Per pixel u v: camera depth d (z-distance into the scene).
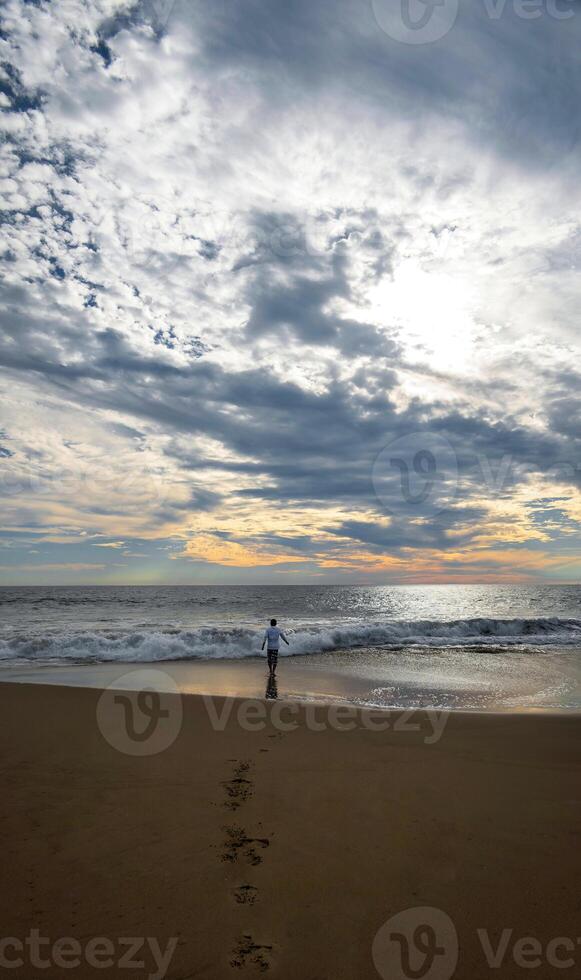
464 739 6.97
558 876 3.48
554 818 4.41
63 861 3.62
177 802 4.68
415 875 3.49
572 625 21.89
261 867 3.56
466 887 3.35
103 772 5.44
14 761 5.77
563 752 6.41
